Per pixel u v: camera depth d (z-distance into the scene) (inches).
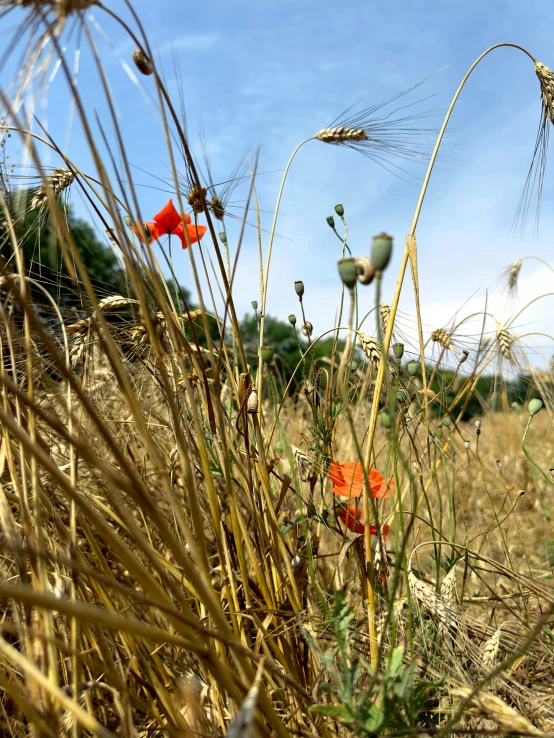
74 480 14.9
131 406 12.7
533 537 32.9
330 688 12.6
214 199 19.6
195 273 16.4
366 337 19.3
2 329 16.2
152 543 19.9
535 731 12.0
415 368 20.0
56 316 18.4
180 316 19.4
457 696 14.4
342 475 19.8
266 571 19.1
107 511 18.8
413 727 12.6
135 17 13.5
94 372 20.8
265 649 16.9
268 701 12.4
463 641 16.7
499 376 29.2
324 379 23.0
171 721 15.2
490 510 35.4
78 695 12.8
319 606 19.5
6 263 14.7
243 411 18.5
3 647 9.5
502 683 16.4
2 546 15.6
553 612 10.9
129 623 8.9
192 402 15.5
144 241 14.3
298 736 15.5
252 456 20.2
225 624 11.2
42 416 9.9
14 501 16.7
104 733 9.0
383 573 19.6
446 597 19.3
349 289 11.7
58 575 13.8
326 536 27.3
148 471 23.1
